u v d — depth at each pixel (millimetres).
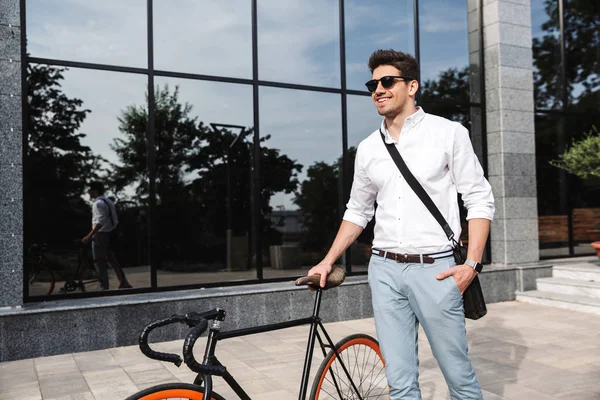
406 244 2305
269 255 7207
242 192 7086
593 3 9297
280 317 6230
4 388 4152
